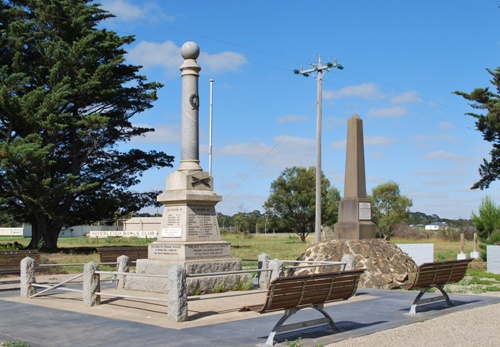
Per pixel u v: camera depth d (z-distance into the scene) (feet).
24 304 43.83
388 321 36.37
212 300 43.60
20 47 116.78
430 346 28.81
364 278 58.39
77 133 122.21
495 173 125.80
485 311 40.65
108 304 42.52
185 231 47.60
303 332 32.53
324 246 66.08
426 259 82.64
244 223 342.03
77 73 121.60
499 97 120.57
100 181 133.39
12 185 109.81
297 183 238.07
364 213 69.77
